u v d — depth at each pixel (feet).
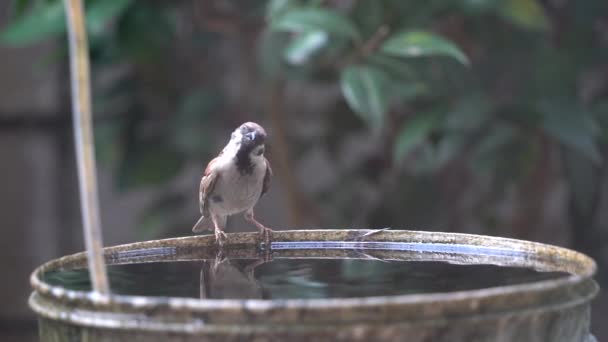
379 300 10.97
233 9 36.91
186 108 37.09
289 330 10.91
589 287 12.94
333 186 40.22
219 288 15.12
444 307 11.07
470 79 32.53
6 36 30.35
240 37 38.06
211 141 37.60
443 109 31.58
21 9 30.42
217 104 37.81
